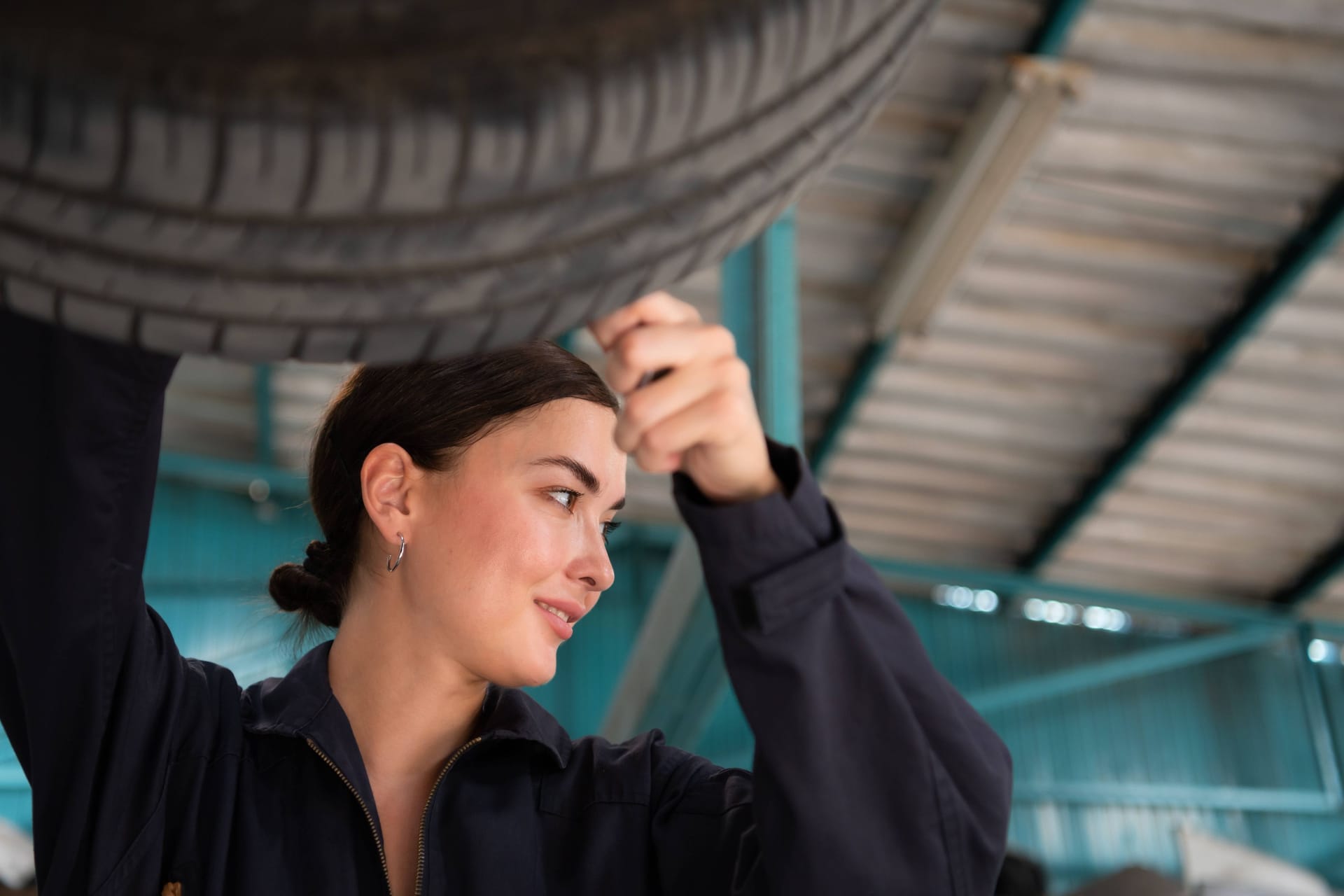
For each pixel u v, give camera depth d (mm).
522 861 1012
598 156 591
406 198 584
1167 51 7203
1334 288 8531
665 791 1062
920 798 839
